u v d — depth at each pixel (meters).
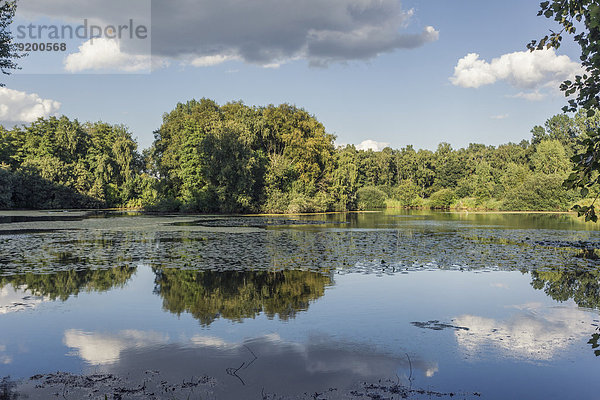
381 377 5.78
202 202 53.41
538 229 29.92
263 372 5.91
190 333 7.60
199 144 54.25
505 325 8.18
